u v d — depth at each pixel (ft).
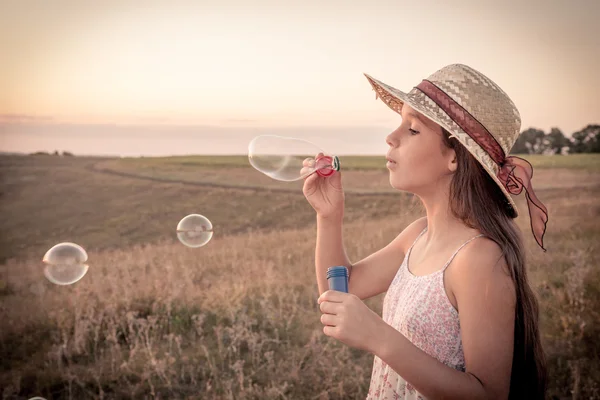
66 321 15.67
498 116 4.19
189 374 11.96
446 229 4.29
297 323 14.42
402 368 3.59
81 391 11.72
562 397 10.26
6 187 65.98
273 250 26.53
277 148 5.51
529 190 4.56
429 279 4.14
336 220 5.08
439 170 4.26
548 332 12.94
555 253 20.18
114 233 50.88
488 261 3.85
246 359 12.49
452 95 4.16
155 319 13.92
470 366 3.79
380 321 3.68
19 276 29.81
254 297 16.48
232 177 73.31
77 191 66.18
